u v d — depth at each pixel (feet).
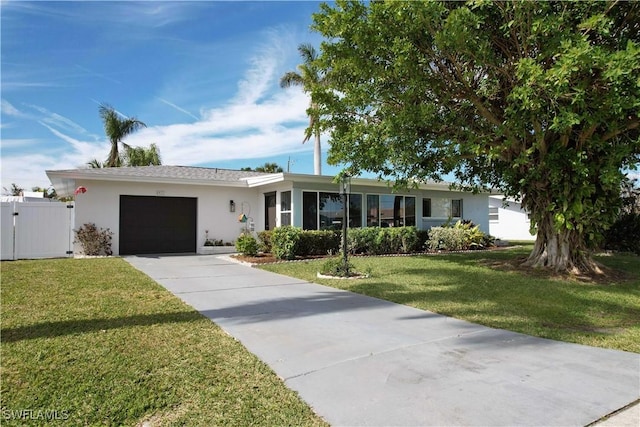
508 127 26.96
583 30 24.79
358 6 28.27
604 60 21.07
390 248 49.08
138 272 31.40
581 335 16.21
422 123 28.96
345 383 11.39
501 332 16.57
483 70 29.19
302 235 43.29
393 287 26.05
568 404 10.08
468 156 33.01
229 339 15.16
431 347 14.53
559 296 23.71
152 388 10.91
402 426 9.05
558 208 30.45
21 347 13.76
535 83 23.02
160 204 49.57
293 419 9.39
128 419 9.35
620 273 32.86
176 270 33.78
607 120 26.16
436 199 61.87
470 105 31.35
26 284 25.13
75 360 12.73
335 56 30.42
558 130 24.38
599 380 11.60
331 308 20.49
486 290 25.26
